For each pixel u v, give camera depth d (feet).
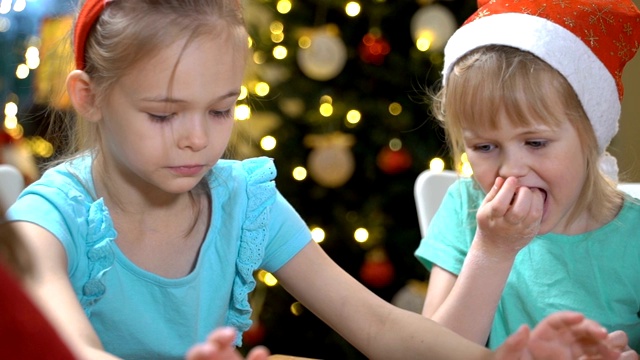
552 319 3.80
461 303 4.81
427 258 5.32
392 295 8.04
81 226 4.39
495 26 4.87
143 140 4.17
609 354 3.81
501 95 4.72
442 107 5.23
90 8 4.24
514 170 4.75
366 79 7.89
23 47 7.81
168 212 4.56
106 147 4.47
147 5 4.15
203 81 4.13
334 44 7.57
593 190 5.08
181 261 4.59
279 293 8.00
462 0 7.86
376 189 7.98
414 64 7.75
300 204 7.95
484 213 4.76
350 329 4.53
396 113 7.83
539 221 4.75
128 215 4.52
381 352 4.45
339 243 7.98
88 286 4.39
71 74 4.31
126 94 4.15
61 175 4.50
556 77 4.78
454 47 4.99
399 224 8.05
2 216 2.25
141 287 4.50
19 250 2.27
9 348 1.83
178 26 4.12
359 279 7.98
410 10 7.91
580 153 4.83
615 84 4.96
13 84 7.75
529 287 5.13
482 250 4.82
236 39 4.20
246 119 7.39
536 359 3.82
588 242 5.10
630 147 8.73
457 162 5.20
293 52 7.72
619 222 5.13
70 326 3.83
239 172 4.76
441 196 5.69
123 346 4.50
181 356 4.54
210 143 4.21
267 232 4.70
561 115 4.76
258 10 7.59
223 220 4.66
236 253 4.66
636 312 5.07
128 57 4.11
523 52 4.80
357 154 7.91
